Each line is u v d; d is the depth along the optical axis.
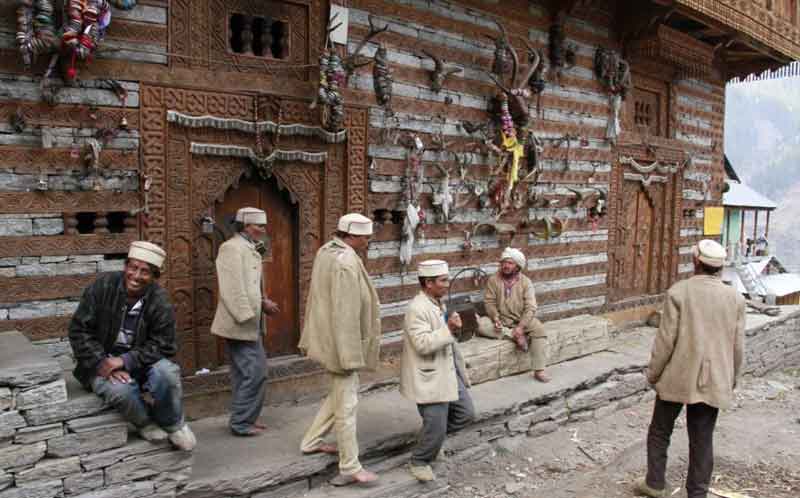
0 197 4.07
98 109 4.37
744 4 8.44
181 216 4.80
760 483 5.20
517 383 6.31
